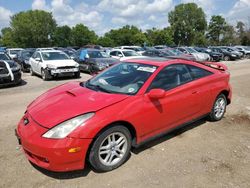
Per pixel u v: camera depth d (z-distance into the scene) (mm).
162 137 4816
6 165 3789
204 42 88938
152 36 82688
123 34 87188
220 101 5660
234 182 3498
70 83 4922
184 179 3531
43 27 90188
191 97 4711
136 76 4332
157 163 3912
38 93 9125
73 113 3422
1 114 6312
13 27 90812
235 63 24812
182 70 4762
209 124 5535
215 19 93250
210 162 3980
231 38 89125
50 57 13406
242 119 5945
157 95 3883
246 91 9266
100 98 3777
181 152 4270
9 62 10844
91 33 93312
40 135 3307
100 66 13977
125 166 3818
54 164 3260
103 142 3561
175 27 87438
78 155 3320
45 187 3326
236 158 4125
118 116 3588
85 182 3438
